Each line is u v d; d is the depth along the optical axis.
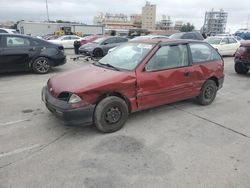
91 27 45.84
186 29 86.56
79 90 3.68
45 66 9.02
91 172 3.02
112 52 5.15
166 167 3.14
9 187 2.75
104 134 4.02
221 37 15.16
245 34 30.50
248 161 3.29
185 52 4.91
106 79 3.92
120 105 4.04
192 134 4.08
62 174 2.98
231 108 5.41
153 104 4.52
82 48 14.81
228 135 4.07
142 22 103.75
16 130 4.14
